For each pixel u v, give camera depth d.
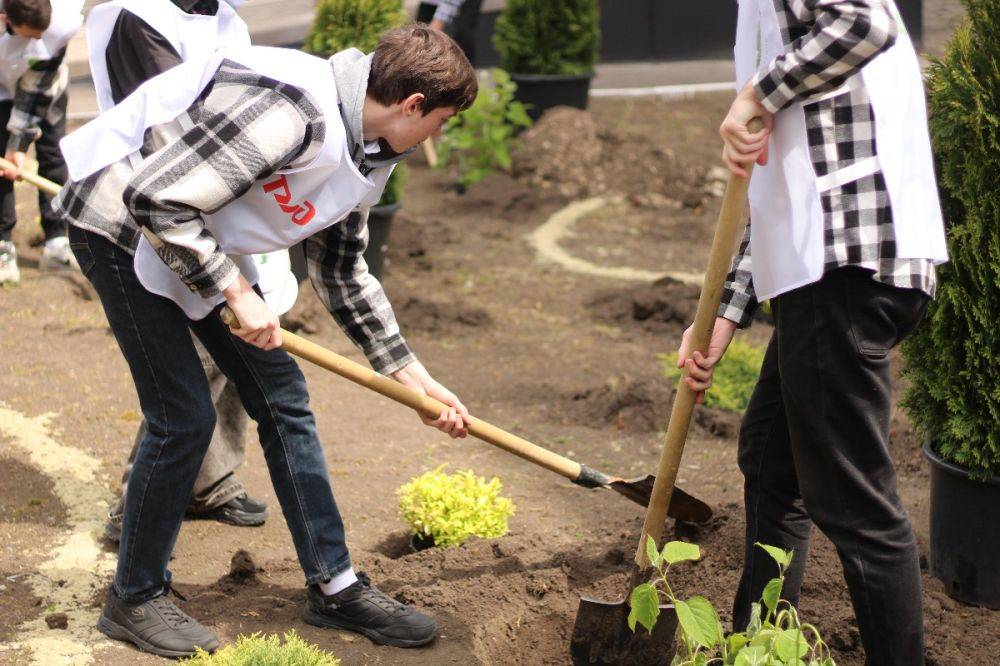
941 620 3.46
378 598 3.31
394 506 4.39
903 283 2.64
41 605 3.45
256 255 3.54
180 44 3.48
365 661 3.18
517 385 5.79
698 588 3.60
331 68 2.84
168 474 3.10
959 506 3.56
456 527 3.93
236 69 2.79
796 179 2.66
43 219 6.66
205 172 2.69
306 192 2.83
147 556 3.17
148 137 2.91
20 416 4.82
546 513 4.35
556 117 9.88
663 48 13.50
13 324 5.93
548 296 7.23
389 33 2.88
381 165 2.97
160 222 2.70
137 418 4.91
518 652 3.39
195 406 3.09
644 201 9.18
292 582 3.69
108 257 3.00
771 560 3.12
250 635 3.30
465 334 6.55
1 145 6.23
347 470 4.66
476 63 12.44
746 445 3.14
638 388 5.45
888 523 2.77
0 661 3.10
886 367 2.74
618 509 4.40
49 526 3.98
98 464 4.47
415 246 7.93
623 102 11.66
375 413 5.29
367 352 3.40
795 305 2.72
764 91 2.59
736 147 2.67
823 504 2.81
